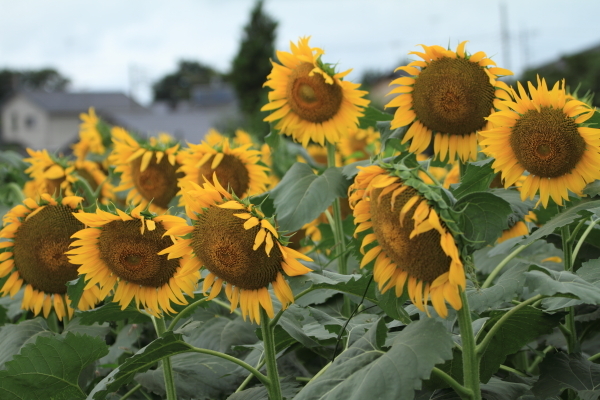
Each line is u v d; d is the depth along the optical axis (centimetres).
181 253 161
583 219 174
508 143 170
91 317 186
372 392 140
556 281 148
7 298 243
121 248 167
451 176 228
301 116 216
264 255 155
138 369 167
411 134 189
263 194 210
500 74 182
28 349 172
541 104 167
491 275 174
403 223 142
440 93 182
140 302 180
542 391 164
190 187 227
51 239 192
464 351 147
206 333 205
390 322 179
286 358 201
